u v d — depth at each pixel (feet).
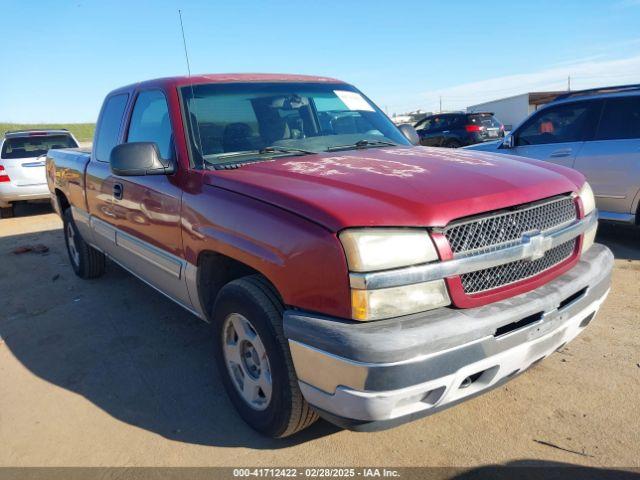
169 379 11.68
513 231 8.14
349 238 7.10
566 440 8.94
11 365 12.80
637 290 15.46
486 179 8.63
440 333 7.06
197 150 10.69
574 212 9.53
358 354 6.84
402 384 6.90
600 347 12.04
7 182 33.04
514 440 9.00
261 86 12.44
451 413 9.82
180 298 11.43
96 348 13.43
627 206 19.57
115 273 19.70
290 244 7.74
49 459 9.17
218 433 9.64
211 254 9.86
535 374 11.00
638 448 8.68
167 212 10.85
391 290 7.11
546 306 8.10
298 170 9.41
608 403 9.91
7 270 21.13
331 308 7.30
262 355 8.85
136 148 10.33
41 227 30.58
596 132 20.26
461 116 52.21
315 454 8.90
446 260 7.39
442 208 7.55
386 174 8.84
